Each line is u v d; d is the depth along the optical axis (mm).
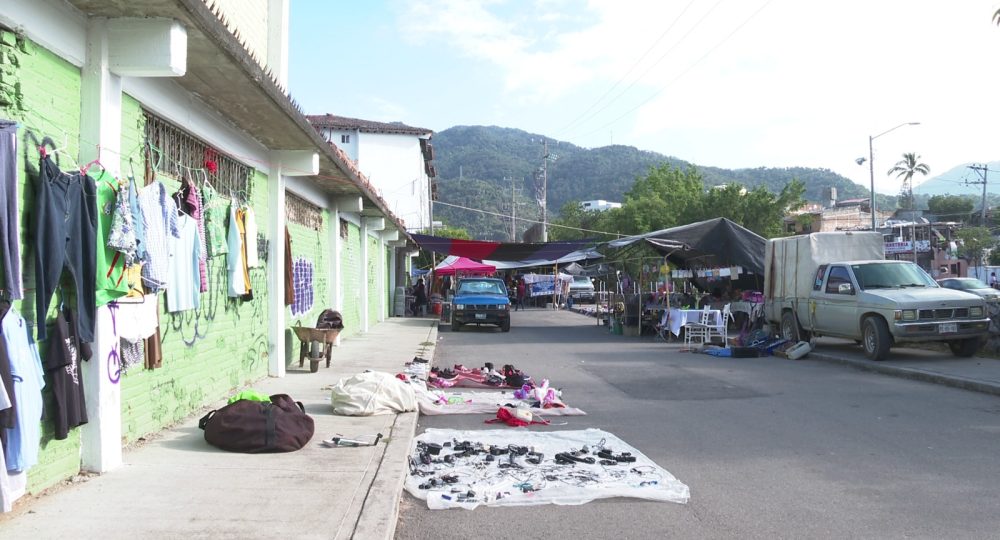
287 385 9930
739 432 7668
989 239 55406
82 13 5242
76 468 5238
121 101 5902
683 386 11055
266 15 12367
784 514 4953
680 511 5023
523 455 6379
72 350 4906
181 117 7117
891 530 4633
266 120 8547
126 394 6051
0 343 4008
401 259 36750
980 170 63844
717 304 21516
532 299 44844
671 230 20875
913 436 7418
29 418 4309
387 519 4457
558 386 11156
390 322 25219
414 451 6547
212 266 8250
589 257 28344
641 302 20953
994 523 4762
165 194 6293
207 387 8094
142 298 5941
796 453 6723
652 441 7242
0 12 4246
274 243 10773
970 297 12805
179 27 5473
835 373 12414
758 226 52000
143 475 5316
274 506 4680
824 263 15281
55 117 4945
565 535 4547
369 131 50938
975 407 9016
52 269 4574
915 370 11602
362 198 16781
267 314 10727
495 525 4711
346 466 5730
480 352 16422
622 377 12141
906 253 52906
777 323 17000
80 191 4934
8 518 4301
